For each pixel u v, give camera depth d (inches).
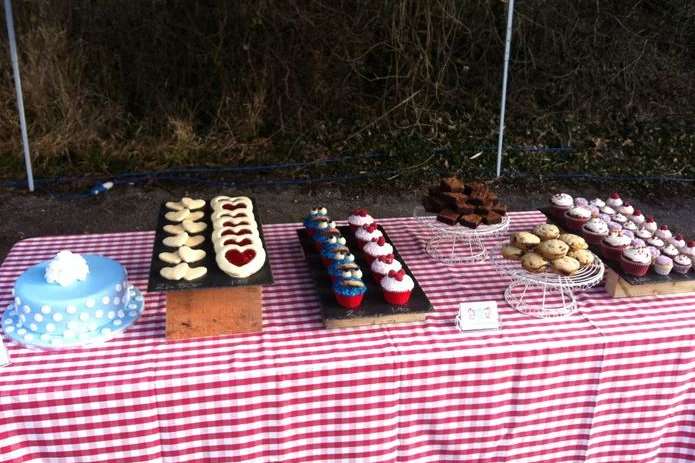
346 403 69.3
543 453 76.9
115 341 71.5
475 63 267.0
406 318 74.9
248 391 66.7
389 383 69.2
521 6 256.7
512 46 263.0
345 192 228.8
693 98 271.0
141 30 249.1
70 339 69.8
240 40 253.3
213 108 262.8
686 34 268.5
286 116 261.7
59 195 217.2
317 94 261.7
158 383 64.7
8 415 63.6
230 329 72.3
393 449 73.1
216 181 233.1
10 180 224.5
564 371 72.6
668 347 73.5
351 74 263.1
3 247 184.4
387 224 105.6
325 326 74.0
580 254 79.7
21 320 71.7
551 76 267.0
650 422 77.1
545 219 108.3
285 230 103.5
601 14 262.7
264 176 238.7
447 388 70.8
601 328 74.0
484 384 71.3
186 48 253.1
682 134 259.3
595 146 255.1
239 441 68.8
